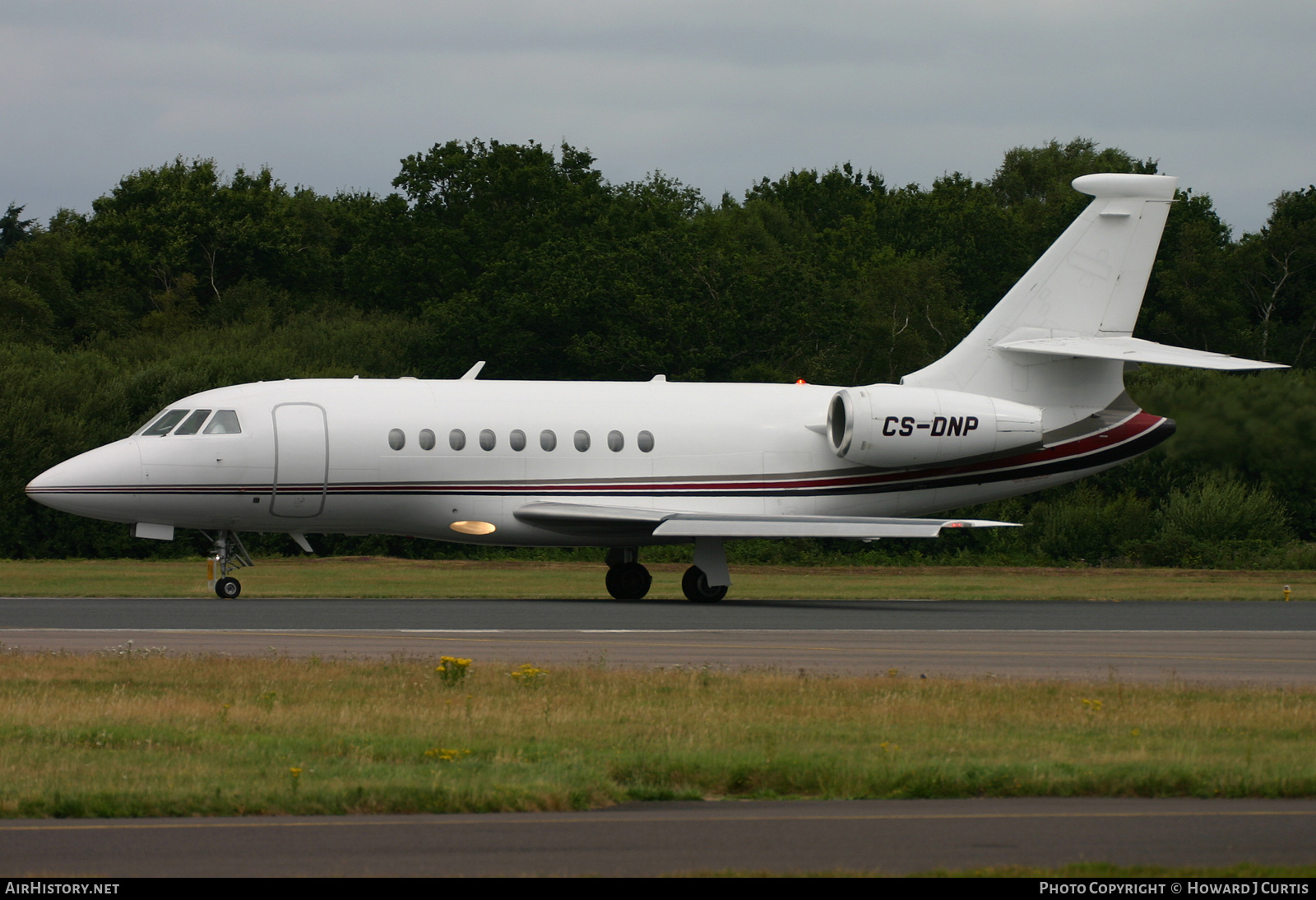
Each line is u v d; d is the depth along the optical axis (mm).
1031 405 115500
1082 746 45344
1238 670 66875
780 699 53438
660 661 67000
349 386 106500
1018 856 32000
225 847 32625
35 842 33031
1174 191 115688
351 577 136375
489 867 30812
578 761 41875
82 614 87750
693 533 100688
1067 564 170750
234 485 101812
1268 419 151625
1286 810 37125
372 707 50656
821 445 112750
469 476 105625
